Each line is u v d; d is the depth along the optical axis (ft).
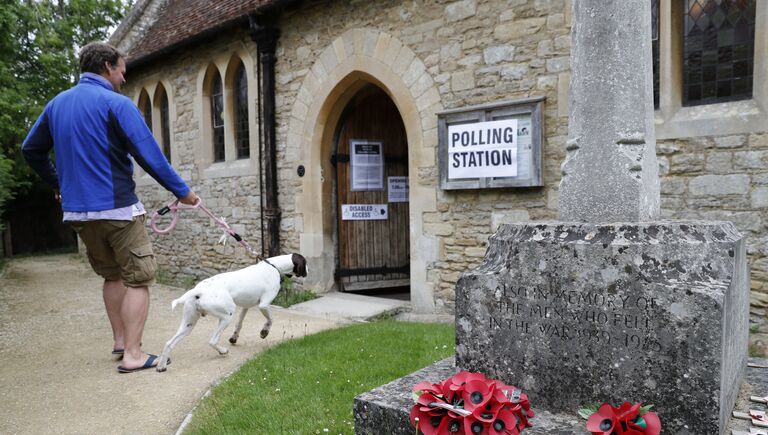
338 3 23.11
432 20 20.15
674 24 15.49
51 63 51.39
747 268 8.59
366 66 22.27
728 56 15.11
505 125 18.20
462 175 19.29
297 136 25.26
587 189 7.54
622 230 6.76
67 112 12.35
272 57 25.76
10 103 44.16
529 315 7.29
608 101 7.40
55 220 62.59
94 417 10.71
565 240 7.04
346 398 10.55
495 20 18.60
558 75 17.30
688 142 15.20
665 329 6.27
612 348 6.63
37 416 10.82
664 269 6.42
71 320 20.77
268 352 14.32
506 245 7.72
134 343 13.60
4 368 14.19
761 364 9.09
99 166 12.38
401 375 11.81
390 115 27.07
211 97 31.17
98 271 14.42
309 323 19.26
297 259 16.21
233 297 14.93
